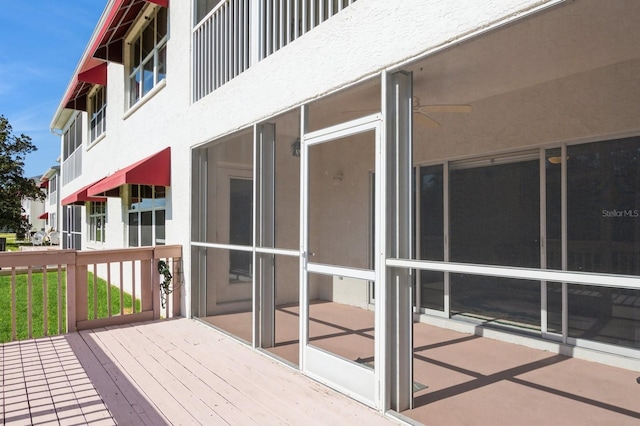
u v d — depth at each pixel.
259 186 4.33
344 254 5.37
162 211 6.92
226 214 5.98
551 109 4.21
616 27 2.84
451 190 5.19
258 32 4.35
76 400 3.12
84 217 13.29
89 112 12.29
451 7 2.44
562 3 1.96
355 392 3.08
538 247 4.38
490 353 4.13
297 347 4.28
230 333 4.92
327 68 3.36
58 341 4.65
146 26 7.82
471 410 2.86
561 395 3.11
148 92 7.34
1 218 19.58
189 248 5.64
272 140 4.39
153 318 5.66
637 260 3.70
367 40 3.00
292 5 4.34
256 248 4.24
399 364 2.86
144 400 3.11
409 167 2.92
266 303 4.35
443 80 3.96
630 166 3.76
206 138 5.23
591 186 4.00
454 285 5.15
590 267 3.98
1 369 3.78
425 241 5.46
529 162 4.50
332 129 3.32
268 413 2.87
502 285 4.69
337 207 5.39
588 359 3.89
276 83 3.97
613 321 3.82
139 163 6.12
